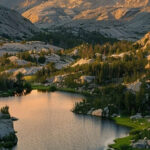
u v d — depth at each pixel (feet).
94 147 398.01
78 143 411.75
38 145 404.98
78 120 514.27
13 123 495.41
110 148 390.21
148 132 411.34
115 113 541.34
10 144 398.62
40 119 519.60
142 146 376.48
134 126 475.31
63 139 426.51
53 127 476.95
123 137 427.33
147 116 509.76
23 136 437.17
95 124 490.90
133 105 545.03
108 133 448.24
